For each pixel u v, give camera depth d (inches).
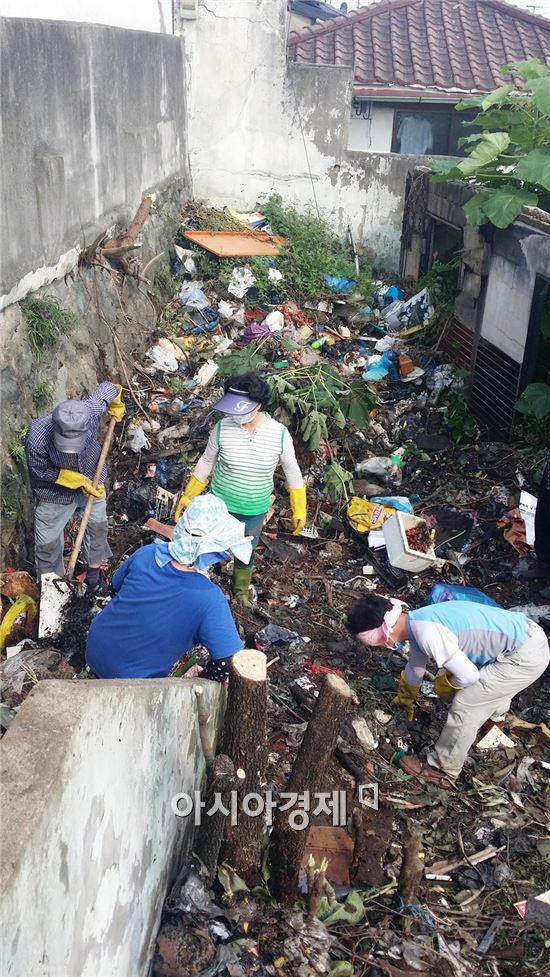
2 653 157.5
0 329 187.8
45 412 212.1
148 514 252.8
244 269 414.0
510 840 158.1
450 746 165.6
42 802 71.6
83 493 188.5
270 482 203.5
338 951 126.0
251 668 117.9
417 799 164.9
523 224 285.9
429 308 382.6
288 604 225.3
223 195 503.2
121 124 308.7
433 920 137.8
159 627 131.0
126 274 292.5
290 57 539.5
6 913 64.4
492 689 156.9
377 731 180.1
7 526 184.9
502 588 237.0
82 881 83.1
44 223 218.2
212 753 143.3
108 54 285.1
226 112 484.4
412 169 464.8
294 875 126.3
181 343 357.7
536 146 319.3
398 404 336.8
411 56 541.0
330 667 199.2
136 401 289.4
